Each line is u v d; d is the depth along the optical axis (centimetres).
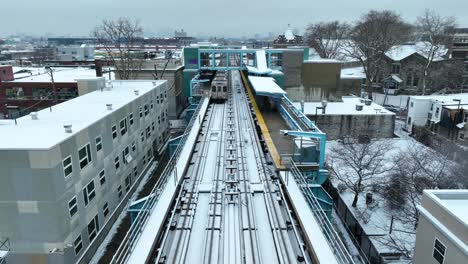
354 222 2334
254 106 3319
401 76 6562
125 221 2378
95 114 2266
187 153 1992
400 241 2073
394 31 6900
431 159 2717
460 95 4506
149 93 3278
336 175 2664
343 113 3931
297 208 1421
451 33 6662
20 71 5738
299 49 4600
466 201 1516
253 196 1608
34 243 1678
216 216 1430
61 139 1698
